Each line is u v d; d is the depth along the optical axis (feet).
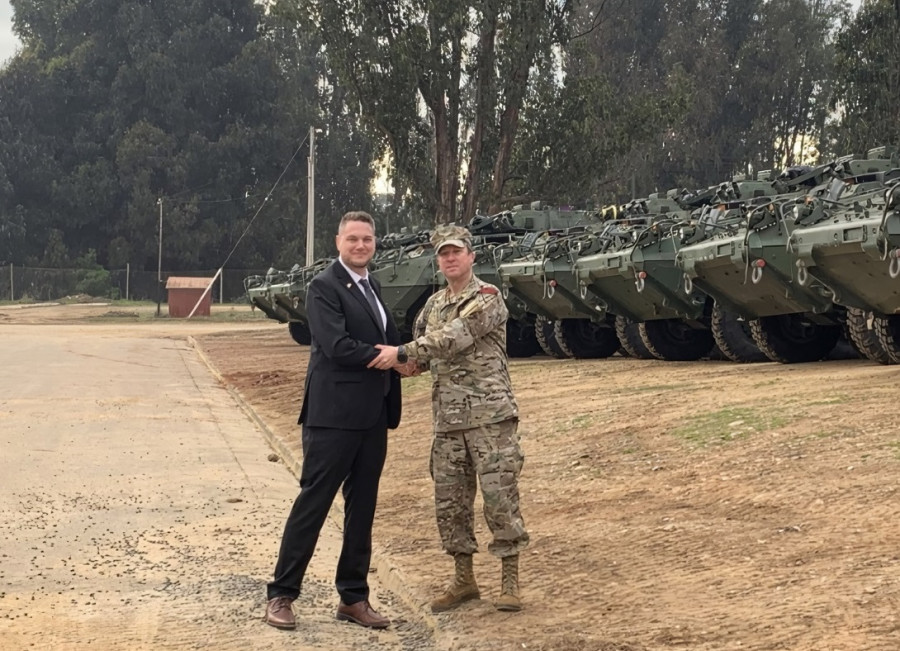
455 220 133.49
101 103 256.52
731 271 51.49
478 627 19.36
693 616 18.08
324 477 20.27
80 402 57.77
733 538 22.40
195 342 119.03
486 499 20.12
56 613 21.17
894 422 30.17
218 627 20.15
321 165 255.91
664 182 219.82
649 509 26.14
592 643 17.40
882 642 15.44
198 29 248.93
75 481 35.40
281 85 256.93
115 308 209.15
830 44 211.41
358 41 126.00
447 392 20.42
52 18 273.54
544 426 40.91
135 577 23.94
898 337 47.42
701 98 205.57
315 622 20.70
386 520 29.68
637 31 216.74
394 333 21.20
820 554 20.29
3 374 73.00
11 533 28.04
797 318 55.31
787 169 63.72
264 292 108.37
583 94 135.64
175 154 249.14
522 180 141.69
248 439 47.24
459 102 130.93
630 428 36.76
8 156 244.01
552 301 71.31
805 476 26.02
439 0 124.26
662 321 64.95
